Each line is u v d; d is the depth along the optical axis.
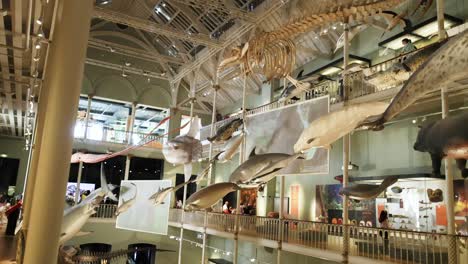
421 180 13.57
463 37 2.27
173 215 22.44
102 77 25.98
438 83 2.45
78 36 5.21
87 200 8.06
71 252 14.97
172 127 27.05
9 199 21.41
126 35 26.42
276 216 16.48
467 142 2.15
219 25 20.70
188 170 17.50
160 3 23.36
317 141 4.02
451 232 9.05
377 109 3.30
